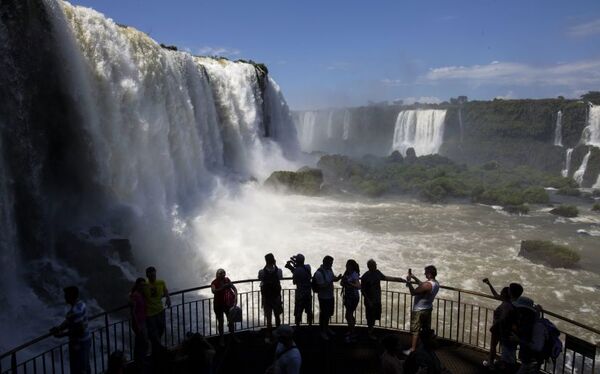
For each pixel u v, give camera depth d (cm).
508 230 3419
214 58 4891
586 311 2125
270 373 752
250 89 4772
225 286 1084
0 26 1797
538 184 5375
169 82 3278
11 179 1866
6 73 1842
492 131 7069
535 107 6800
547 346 841
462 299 2202
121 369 750
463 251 2916
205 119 3966
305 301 1116
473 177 5338
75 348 871
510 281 2450
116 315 1916
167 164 3111
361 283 1102
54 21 2097
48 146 2164
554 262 2662
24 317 1700
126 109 2717
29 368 1439
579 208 4256
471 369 1016
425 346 760
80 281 1953
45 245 2017
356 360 1032
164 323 1034
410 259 2756
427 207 4131
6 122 1861
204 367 785
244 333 1170
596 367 1622
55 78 2142
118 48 2684
